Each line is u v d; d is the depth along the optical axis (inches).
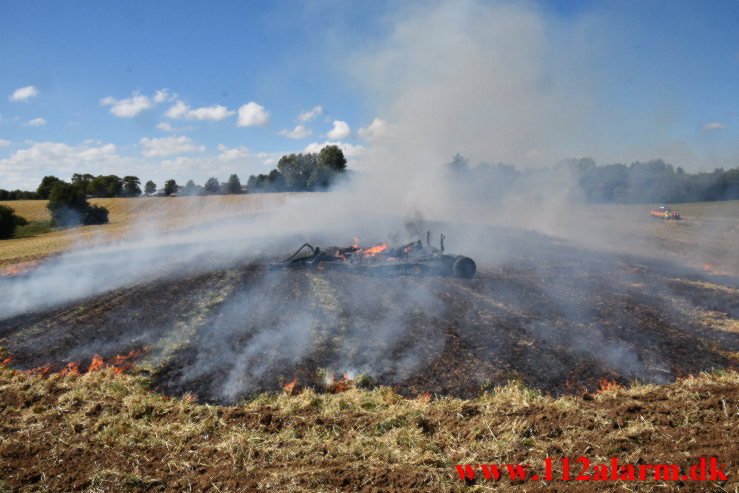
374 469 200.1
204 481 194.4
